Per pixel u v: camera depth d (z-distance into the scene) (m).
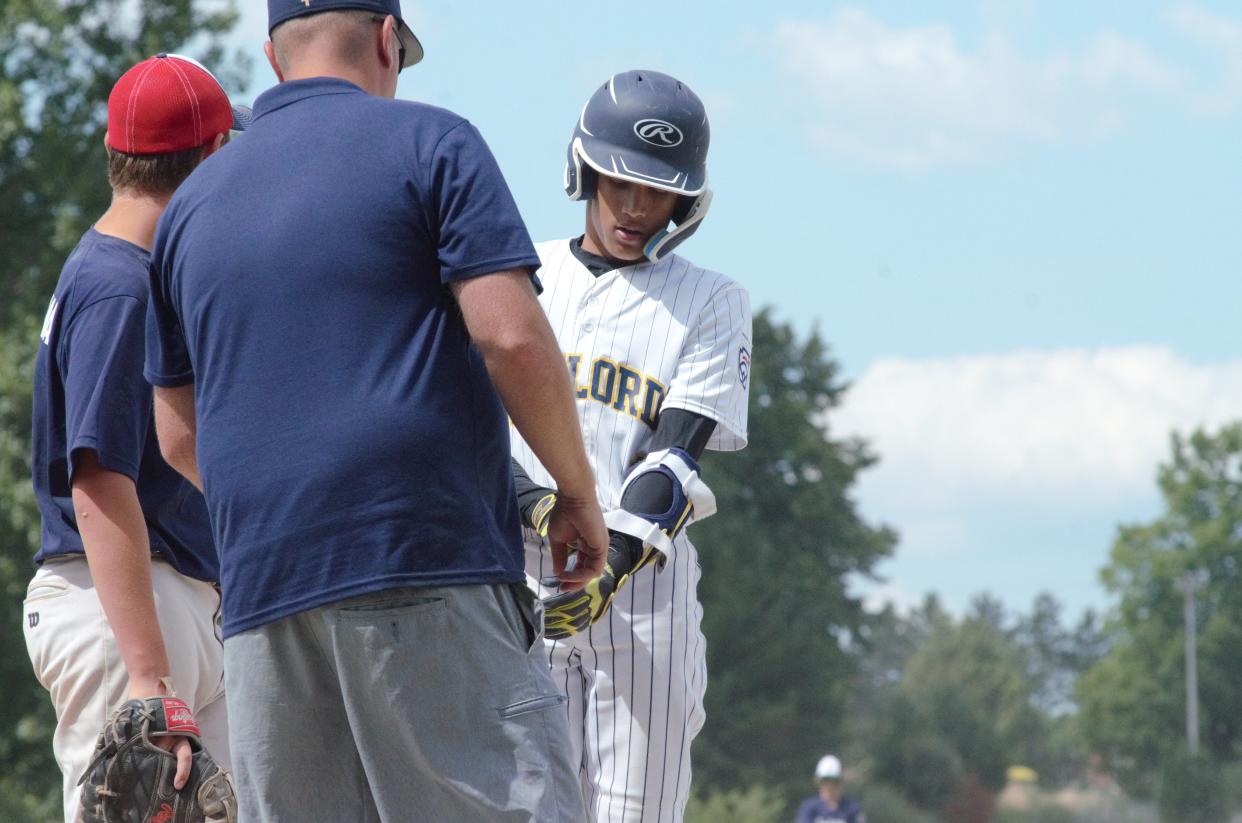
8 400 85.06
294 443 9.88
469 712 9.95
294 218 10.10
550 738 10.20
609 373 15.40
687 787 15.83
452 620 9.87
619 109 15.07
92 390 13.50
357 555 9.77
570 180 15.48
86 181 96.62
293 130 10.48
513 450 15.56
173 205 10.82
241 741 10.38
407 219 10.05
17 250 100.62
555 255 16.12
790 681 173.00
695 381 15.27
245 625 10.08
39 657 14.57
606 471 15.34
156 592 14.42
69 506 14.45
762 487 195.00
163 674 13.48
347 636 9.79
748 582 173.75
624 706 15.38
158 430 11.71
